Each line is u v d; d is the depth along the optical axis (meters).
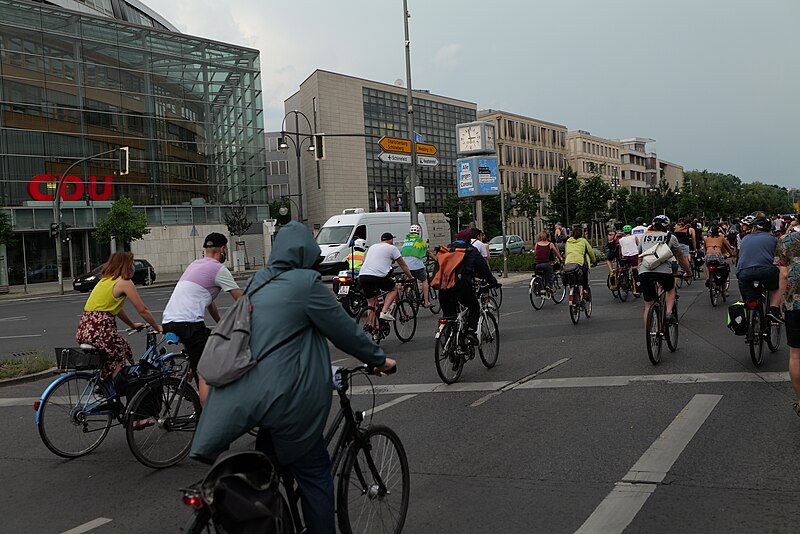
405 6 24.03
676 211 101.19
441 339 7.75
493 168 29.34
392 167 82.69
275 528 2.65
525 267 30.94
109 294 5.93
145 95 47.22
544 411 6.42
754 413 5.94
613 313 14.21
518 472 4.79
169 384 5.65
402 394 7.49
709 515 3.89
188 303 5.87
